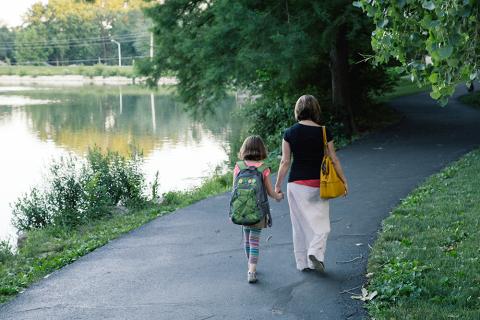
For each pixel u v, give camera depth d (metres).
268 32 15.88
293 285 6.09
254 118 21.83
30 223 11.81
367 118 22.47
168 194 12.67
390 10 4.95
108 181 12.43
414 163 13.11
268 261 6.90
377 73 22.50
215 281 6.33
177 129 32.53
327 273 6.37
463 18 4.13
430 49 4.19
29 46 147.38
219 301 5.76
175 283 6.32
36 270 7.20
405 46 5.00
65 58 152.50
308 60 17.16
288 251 7.25
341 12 16.09
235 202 6.12
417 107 26.20
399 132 18.47
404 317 4.98
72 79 128.62
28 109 50.06
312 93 20.92
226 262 6.97
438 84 4.43
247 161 6.25
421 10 4.79
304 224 6.33
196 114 21.33
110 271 6.83
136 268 6.91
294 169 6.26
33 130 34.00
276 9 16.59
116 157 13.12
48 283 6.50
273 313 5.43
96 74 126.38
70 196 11.77
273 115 20.48
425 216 8.31
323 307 5.50
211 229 8.56
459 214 8.30
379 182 11.24
